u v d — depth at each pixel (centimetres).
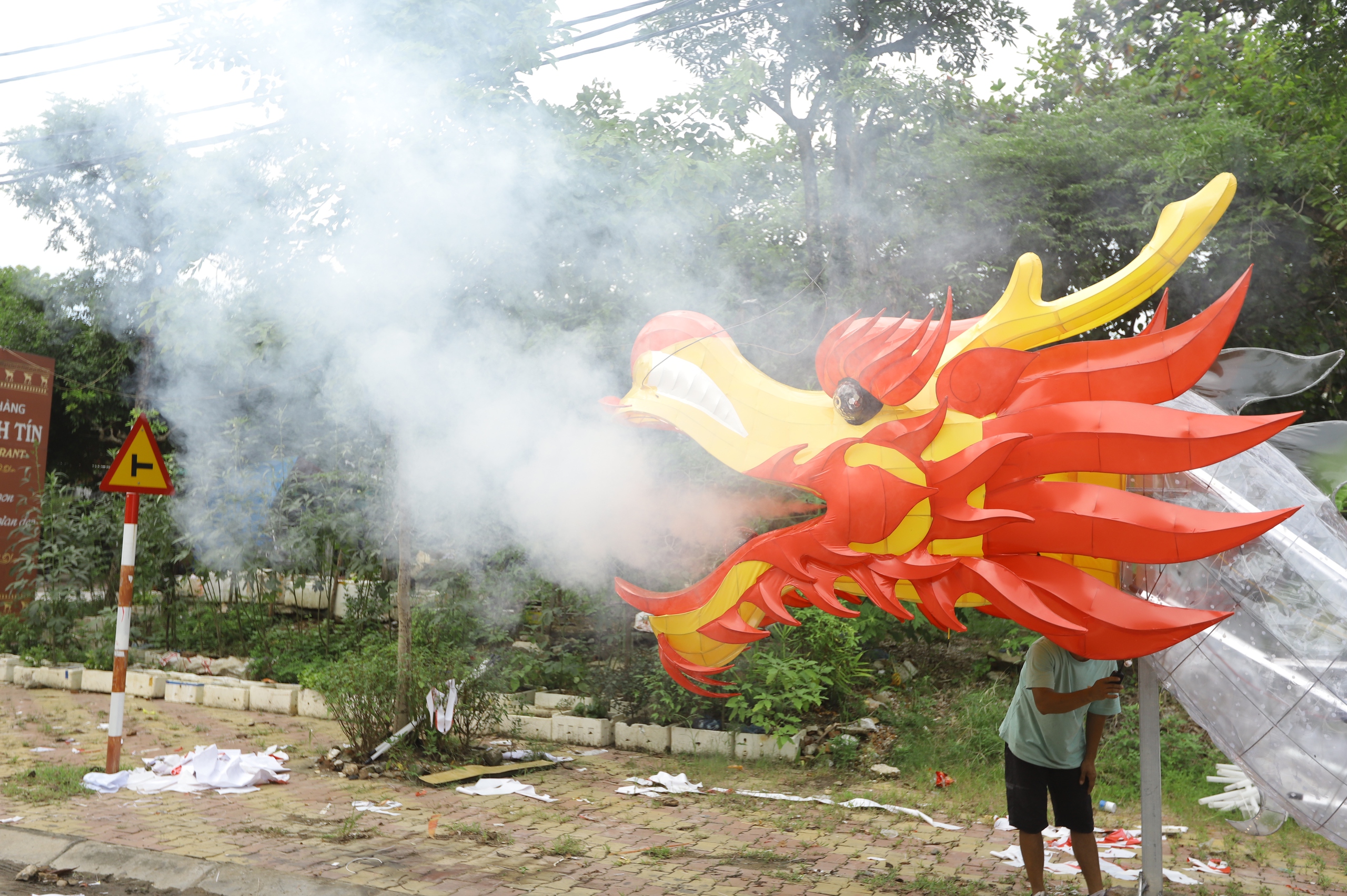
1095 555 355
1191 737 723
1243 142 958
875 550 369
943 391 378
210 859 487
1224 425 341
